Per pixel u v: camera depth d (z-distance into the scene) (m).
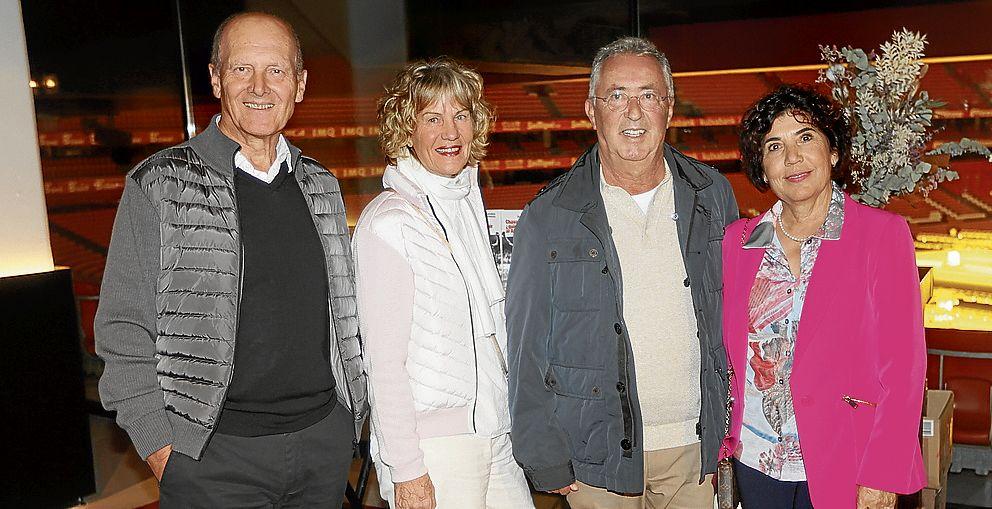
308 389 1.81
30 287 3.46
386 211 1.81
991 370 3.37
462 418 1.85
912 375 1.66
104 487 3.91
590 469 1.98
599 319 1.93
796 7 5.52
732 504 1.91
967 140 2.54
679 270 1.96
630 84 1.89
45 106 6.67
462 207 1.96
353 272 1.93
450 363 1.82
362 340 1.85
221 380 1.68
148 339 1.70
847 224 1.74
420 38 7.70
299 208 1.84
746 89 5.83
